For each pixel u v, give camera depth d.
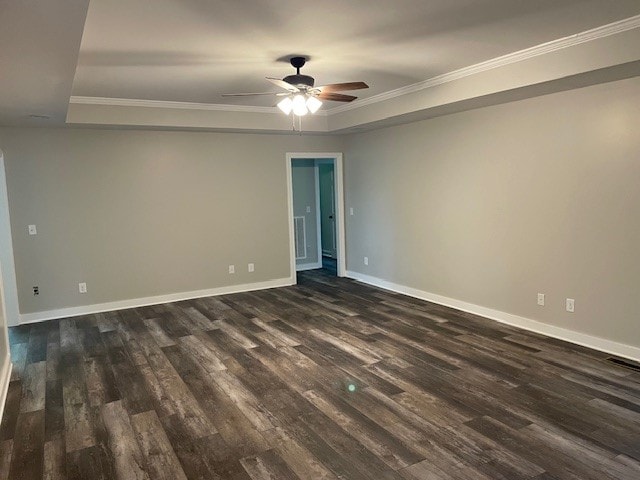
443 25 3.18
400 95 5.32
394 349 4.32
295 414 3.16
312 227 8.52
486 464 2.54
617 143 3.83
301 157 7.21
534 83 3.85
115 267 6.04
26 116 4.59
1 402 3.29
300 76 3.90
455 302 5.64
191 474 2.53
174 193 6.33
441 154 5.60
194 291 6.57
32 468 2.63
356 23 3.09
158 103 5.59
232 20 2.95
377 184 6.79
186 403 3.37
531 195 4.58
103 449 2.80
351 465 2.57
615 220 3.90
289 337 4.75
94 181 5.86
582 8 2.93
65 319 5.65
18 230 5.49
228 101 5.69
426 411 3.15
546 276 4.52
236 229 6.79
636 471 2.44
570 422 2.95
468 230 5.35
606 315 4.04
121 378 3.84
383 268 6.86
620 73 3.53
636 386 3.41
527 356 4.04
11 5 1.85
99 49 3.46
